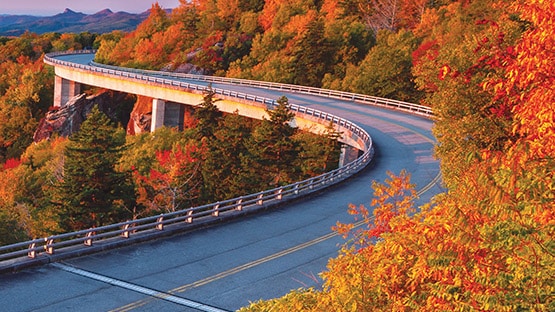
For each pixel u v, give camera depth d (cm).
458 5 11006
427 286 895
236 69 11638
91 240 2423
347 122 5584
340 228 1327
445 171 2845
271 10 13988
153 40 13900
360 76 8781
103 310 1845
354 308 1012
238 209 3058
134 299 1945
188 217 2806
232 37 12850
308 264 2348
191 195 5106
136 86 9506
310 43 10675
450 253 802
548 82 775
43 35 19488
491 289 746
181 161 5775
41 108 13575
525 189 727
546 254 693
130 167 6381
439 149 3019
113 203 4450
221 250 2498
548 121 769
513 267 718
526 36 807
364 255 1110
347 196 3491
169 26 15162
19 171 6575
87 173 4191
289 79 10581
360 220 2967
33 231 4441
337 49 11000
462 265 786
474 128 2614
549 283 698
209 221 2855
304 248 2545
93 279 2112
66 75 11575
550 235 702
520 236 706
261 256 2431
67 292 1980
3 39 18750
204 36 13875
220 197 5216
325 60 10838
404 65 8431
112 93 12394
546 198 709
